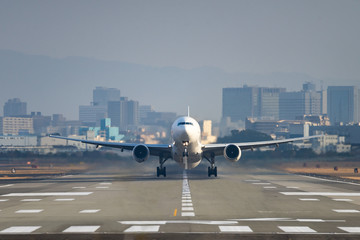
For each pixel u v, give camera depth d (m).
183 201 147.50
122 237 90.88
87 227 101.31
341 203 142.00
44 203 144.00
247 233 94.12
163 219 111.69
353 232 95.12
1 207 135.00
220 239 88.75
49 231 97.06
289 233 94.12
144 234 93.38
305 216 115.94
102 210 127.50
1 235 93.31
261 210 126.75
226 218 113.00
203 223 105.81
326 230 97.25
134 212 123.56
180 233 94.19
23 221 109.56
